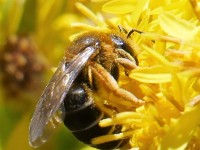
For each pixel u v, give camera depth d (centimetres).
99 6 7
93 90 5
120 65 5
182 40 5
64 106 5
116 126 5
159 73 5
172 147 5
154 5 5
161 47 5
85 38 5
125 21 6
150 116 5
